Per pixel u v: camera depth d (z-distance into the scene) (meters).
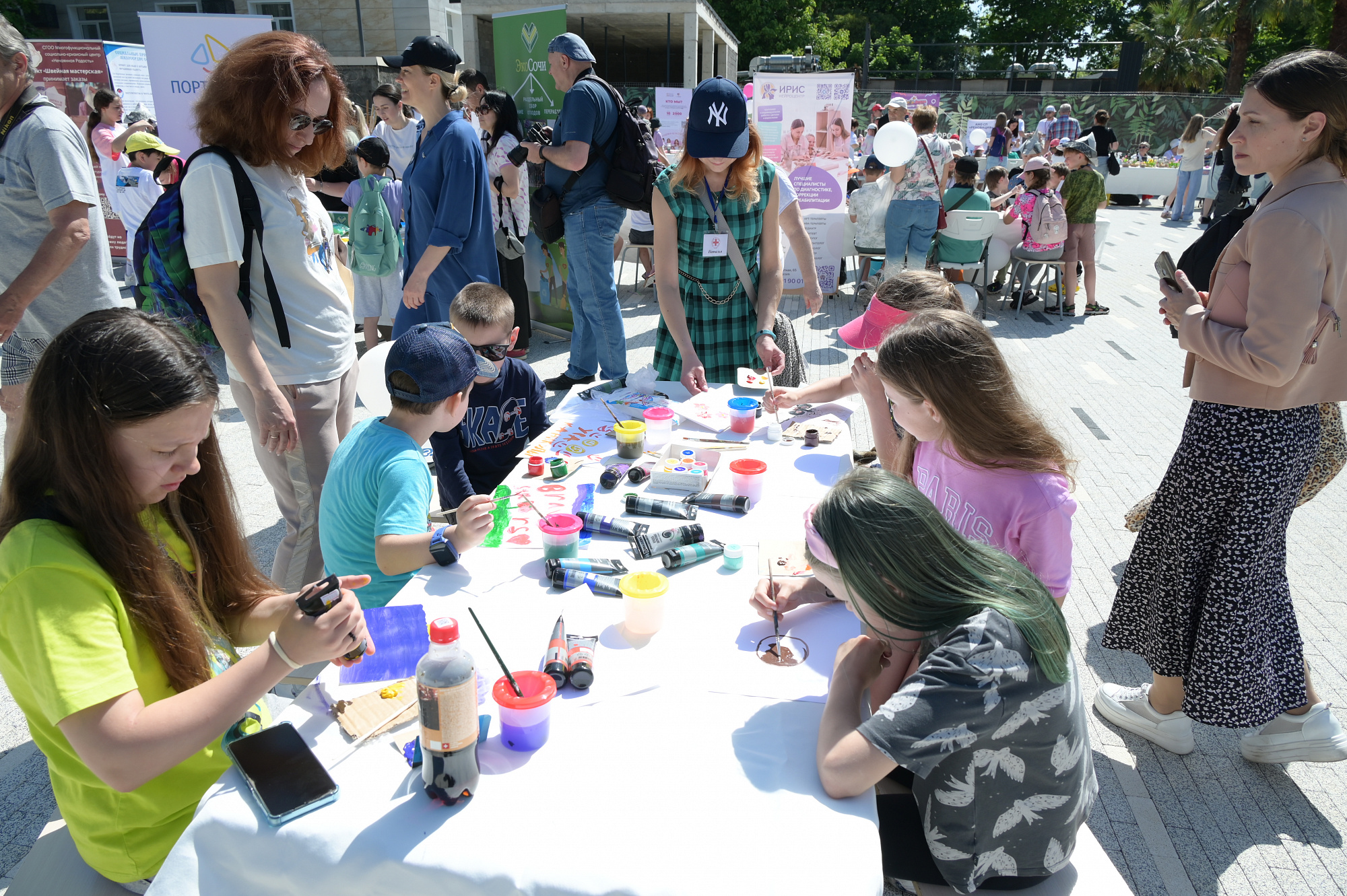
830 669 1.57
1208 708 2.34
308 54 2.52
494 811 1.22
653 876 1.11
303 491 2.92
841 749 1.26
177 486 1.40
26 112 2.69
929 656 1.33
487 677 1.54
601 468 2.50
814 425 2.84
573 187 4.87
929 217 7.51
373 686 1.50
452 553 1.90
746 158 3.18
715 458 2.61
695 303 3.45
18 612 1.20
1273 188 2.08
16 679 1.29
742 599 1.81
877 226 8.18
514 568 1.92
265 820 1.21
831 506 1.41
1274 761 2.48
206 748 1.50
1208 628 2.32
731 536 2.09
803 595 1.79
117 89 9.52
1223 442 2.23
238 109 2.46
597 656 1.60
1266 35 35.72
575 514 2.16
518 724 1.33
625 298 8.49
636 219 8.27
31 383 1.27
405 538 1.90
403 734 1.40
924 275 2.50
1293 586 3.53
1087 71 29.66
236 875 1.21
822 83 7.93
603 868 1.12
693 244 3.32
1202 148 14.29
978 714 1.27
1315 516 4.14
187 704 1.23
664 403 3.03
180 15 6.87
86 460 1.24
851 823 1.21
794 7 28.42
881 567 1.35
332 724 1.42
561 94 7.35
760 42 28.39
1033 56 33.12
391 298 6.08
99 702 1.17
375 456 2.02
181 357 1.29
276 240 2.64
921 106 7.61
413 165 4.37
